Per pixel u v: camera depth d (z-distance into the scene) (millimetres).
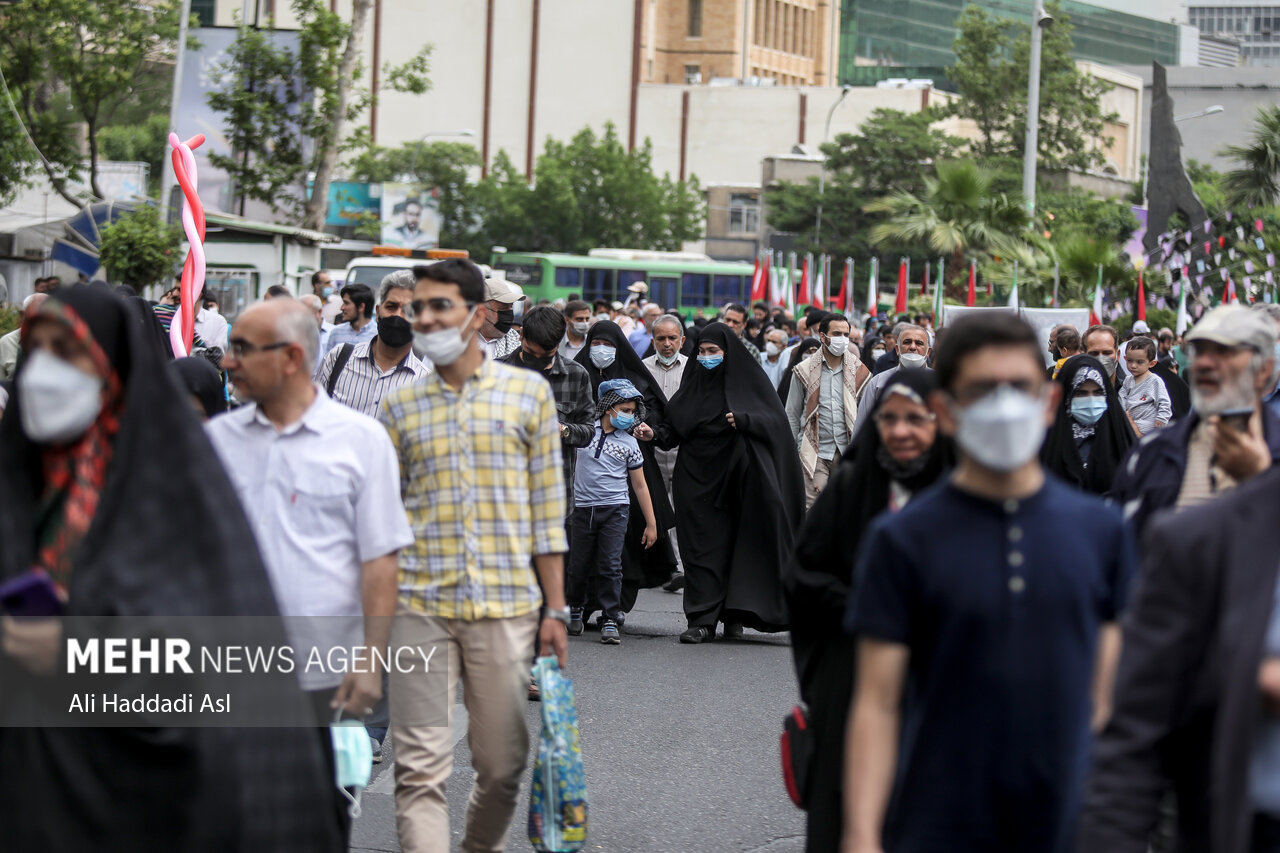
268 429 5402
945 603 3840
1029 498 3900
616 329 12727
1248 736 3578
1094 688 3996
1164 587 3797
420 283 5879
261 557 4238
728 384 12508
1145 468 6164
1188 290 31422
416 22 119562
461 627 5895
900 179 79062
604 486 11875
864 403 12516
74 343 4000
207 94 37281
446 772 5922
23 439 4180
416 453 5945
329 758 5094
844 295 57594
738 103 116375
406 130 119938
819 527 5434
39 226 29125
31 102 29266
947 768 3865
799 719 5570
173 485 4035
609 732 9227
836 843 5375
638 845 7109
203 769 4043
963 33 78562
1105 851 3805
